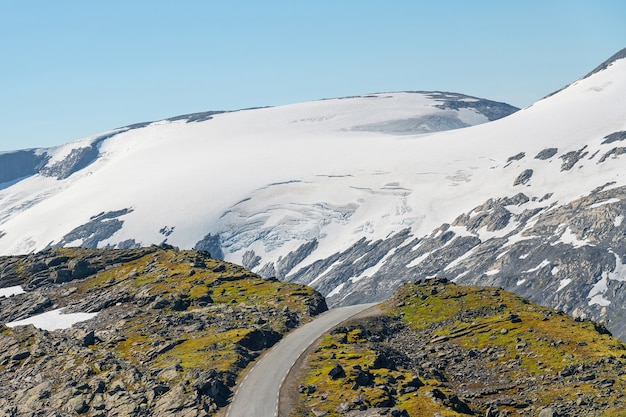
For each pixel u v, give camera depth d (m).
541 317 139.88
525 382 118.19
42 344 127.69
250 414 95.69
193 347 126.38
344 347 123.94
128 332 141.00
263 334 132.00
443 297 155.75
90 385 107.75
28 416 101.38
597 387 112.12
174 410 97.81
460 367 127.19
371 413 91.88
